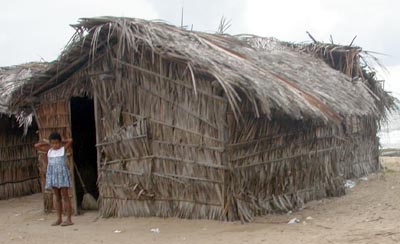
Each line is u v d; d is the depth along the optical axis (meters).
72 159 10.59
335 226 7.99
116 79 9.85
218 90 8.59
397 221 8.00
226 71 8.25
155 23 9.76
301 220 8.73
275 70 9.99
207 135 8.79
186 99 9.03
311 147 10.53
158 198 9.49
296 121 9.81
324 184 10.98
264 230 7.96
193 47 8.98
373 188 12.15
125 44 9.52
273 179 9.48
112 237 8.29
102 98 10.10
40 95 10.88
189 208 9.09
